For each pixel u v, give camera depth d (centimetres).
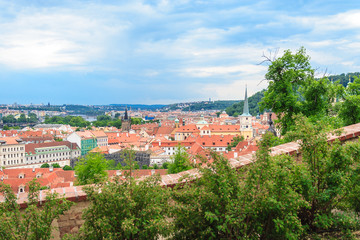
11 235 926
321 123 1259
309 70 3734
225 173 1037
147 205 1006
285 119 3853
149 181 1055
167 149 16000
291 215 1037
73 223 1169
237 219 977
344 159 1164
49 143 17675
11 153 15875
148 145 14750
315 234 1235
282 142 3120
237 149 11938
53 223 1152
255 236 1062
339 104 4719
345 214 1320
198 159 1121
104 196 976
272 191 1022
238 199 1014
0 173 8681
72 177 8606
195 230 1062
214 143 15638
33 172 8806
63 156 18000
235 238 1057
